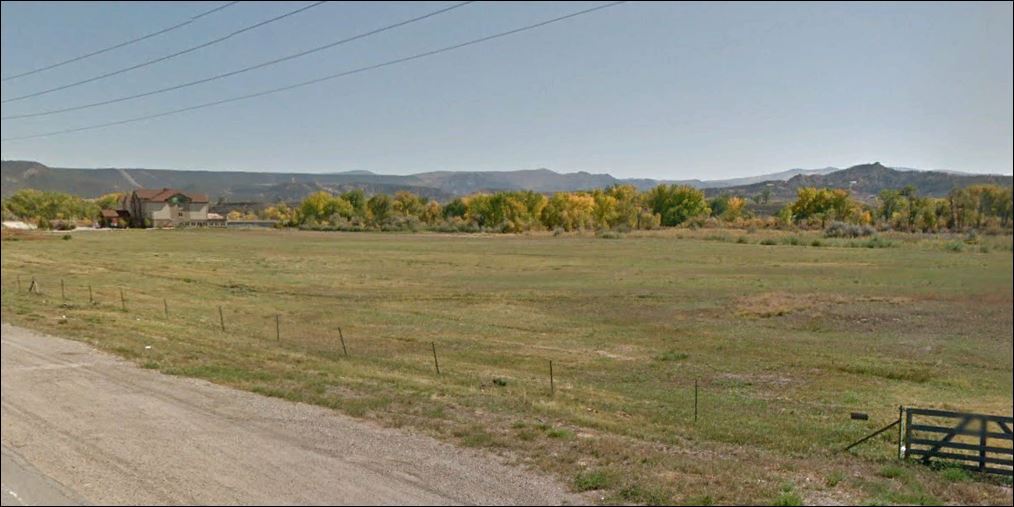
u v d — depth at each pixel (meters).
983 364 13.76
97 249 58.66
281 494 5.69
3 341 13.11
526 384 13.51
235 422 7.86
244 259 53.75
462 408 9.12
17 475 6.04
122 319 18.52
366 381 10.96
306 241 81.38
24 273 37.00
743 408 12.30
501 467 6.53
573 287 34.75
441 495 5.75
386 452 6.89
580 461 6.78
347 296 31.75
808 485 6.38
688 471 6.60
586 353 18.55
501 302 29.67
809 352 18.17
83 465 6.32
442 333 21.62
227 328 20.09
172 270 42.94
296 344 17.62
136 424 7.66
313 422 7.97
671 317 25.22
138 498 5.57
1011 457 7.83
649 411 11.45
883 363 15.84
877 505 5.85
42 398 8.72
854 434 10.05
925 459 7.64
